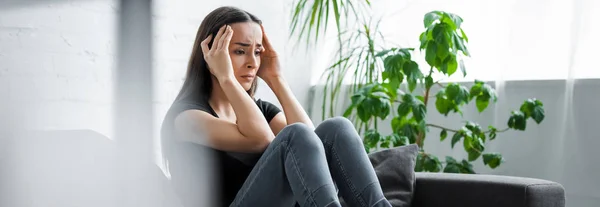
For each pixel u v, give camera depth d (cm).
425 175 247
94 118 226
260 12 359
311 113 400
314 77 402
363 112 311
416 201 245
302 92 396
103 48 233
